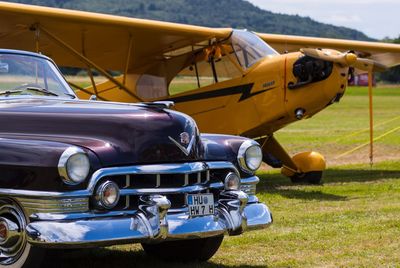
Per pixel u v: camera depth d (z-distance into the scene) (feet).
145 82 45.47
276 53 40.19
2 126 18.33
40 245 15.93
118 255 21.35
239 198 18.39
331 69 37.60
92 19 38.68
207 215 17.88
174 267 20.02
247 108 40.09
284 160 41.42
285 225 26.25
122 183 16.90
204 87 42.29
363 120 101.71
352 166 49.98
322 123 94.89
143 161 17.20
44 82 21.44
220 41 41.73
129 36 41.73
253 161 19.38
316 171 40.70
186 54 43.45
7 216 17.06
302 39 48.96
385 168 48.65
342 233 24.64
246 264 20.38
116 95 47.14
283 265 20.22
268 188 38.52
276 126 40.32
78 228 16.01
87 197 16.31
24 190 16.43
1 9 36.42
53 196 16.02
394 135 75.36
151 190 17.08
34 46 43.01
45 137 17.54
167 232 16.87
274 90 38.78
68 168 16.01
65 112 18.20
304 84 37.81
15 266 16.79
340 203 32.19
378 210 29.76
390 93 247.91
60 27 39.37
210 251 20.35
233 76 40.93
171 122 17.97
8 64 21.21
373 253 21.63
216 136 19.69
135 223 16.66
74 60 46.52
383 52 52.24
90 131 17.51
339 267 19.93
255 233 24.50
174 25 40.57
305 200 33.27
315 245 22.75
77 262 20.35
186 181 17.61
